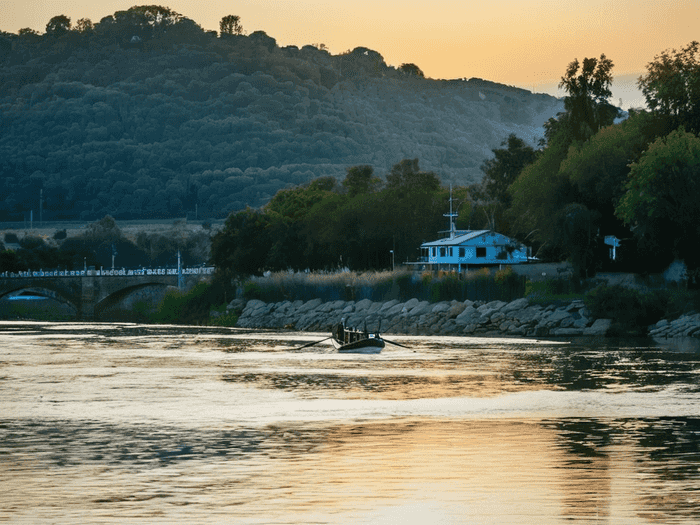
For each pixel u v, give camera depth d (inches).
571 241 6407.5
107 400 2770.7
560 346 4926.2
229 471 1726.1
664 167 5713.6
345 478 1665.8
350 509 1450.5
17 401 2758.4
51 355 4653.1
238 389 3056.1
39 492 1562.5
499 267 7450.8
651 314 5679.1
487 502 1493.6
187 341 5876.0
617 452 1893.5
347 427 2235.5
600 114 7549.2
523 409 2524.6
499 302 6510.8
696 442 2005.4
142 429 2212.1
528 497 1521.9
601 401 2679.6
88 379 3412.9
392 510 1445.6
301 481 1641.2
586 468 1737.2
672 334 5393.7
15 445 1998.0
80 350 5032.0
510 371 3602.4
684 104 6481.3
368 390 3011.8
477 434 2119.8
